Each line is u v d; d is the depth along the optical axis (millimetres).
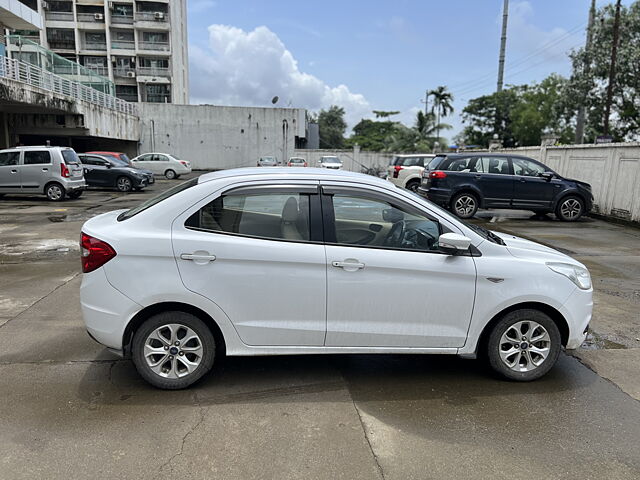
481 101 53031
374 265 3305
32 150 14750
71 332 4410
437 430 2957
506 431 2961
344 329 3359
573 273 3576
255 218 3340
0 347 4059
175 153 39344
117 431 2865
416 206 3510
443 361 3982
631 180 11453
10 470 2498
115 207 13703
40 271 6645
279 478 2490
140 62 53031
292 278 3262
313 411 3146
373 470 2564
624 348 4316
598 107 26156
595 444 2844
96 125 28641
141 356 3287
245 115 39812
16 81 19750
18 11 22375
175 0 54344
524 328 3588
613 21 24094
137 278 3172
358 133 81125
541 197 11984
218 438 2818
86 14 51375
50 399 3217
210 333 3332
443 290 3389
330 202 3398
